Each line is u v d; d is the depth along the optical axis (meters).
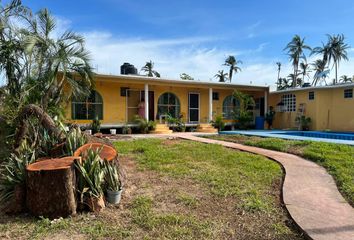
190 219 3.46
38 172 3.44
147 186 4.86
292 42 37.91
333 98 16.06
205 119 18.77
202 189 4.68
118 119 15.99
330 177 5.36
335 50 35.25
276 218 3.54
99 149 4.49
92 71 9.32
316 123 16.20
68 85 9.54
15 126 6.16
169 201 4.13
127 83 16.02
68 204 3.51
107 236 3.04
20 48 7.56
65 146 4.90
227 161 6.94
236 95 18.00
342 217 3.42
